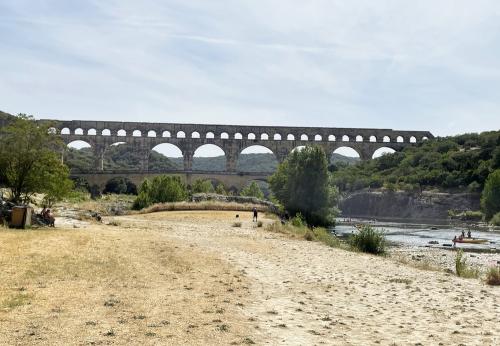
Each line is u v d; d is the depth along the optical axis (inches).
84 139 6958.7
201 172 6555.1
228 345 489.1
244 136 7234.3
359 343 521.3
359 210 7554.1
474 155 7253.9
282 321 605.0
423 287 918.4
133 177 6348.4
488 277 1012.5
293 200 3437.5
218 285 822.5
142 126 7066.9
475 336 564.1
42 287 714.2
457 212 6259.8
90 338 488.1
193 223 2593.5
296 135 7308.1
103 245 1251.8
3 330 502.9
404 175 7573.8
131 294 705.0
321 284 906.1
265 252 1414.9
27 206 1691.7
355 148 7529.5
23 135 2023.9
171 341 491.5
